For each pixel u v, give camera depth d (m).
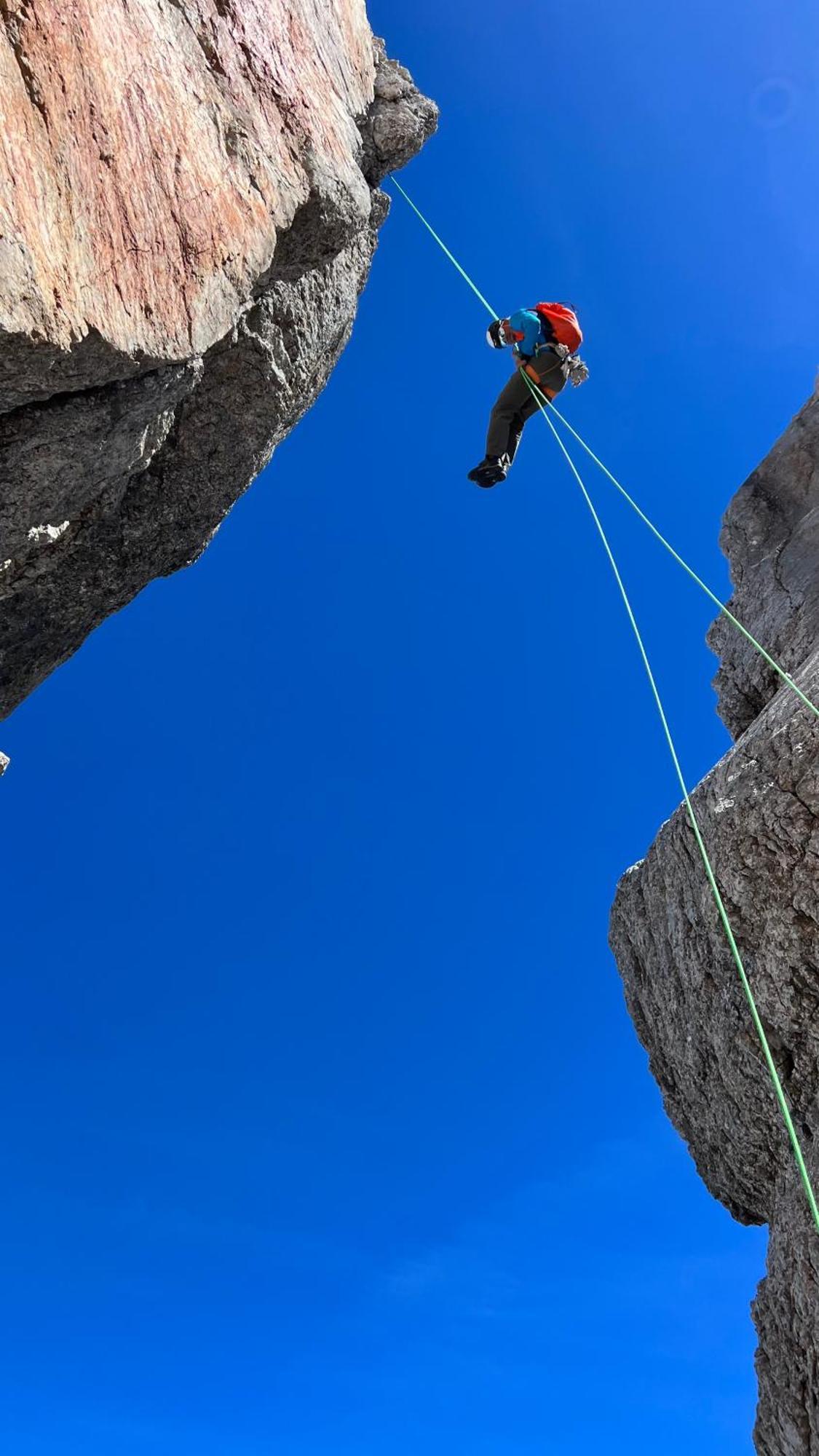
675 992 7.97
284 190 5.35
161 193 4.48
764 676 9.82
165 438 6.87
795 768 6.70
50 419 4.69
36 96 3.82
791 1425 6.18
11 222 3.60
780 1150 7.09
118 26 4.37
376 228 8.20
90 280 4.02
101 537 7.40
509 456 8.76
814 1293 6.11
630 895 8.73
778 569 10.42
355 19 7.21
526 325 8.26
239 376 7.13
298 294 7.20
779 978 6.66
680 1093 8.30
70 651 8.50
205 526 8.09
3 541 5.38
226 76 5.19
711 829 7.23
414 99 7.44
